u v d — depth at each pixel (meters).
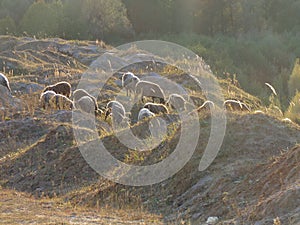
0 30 60.94
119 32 67.88
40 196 17.02
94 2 66.75
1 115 25.69
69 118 24.61
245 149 15.40
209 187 14.23
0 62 37.38
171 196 14.76
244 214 12.44
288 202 11.90
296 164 13.16
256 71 56.16
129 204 15.02
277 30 69.88
